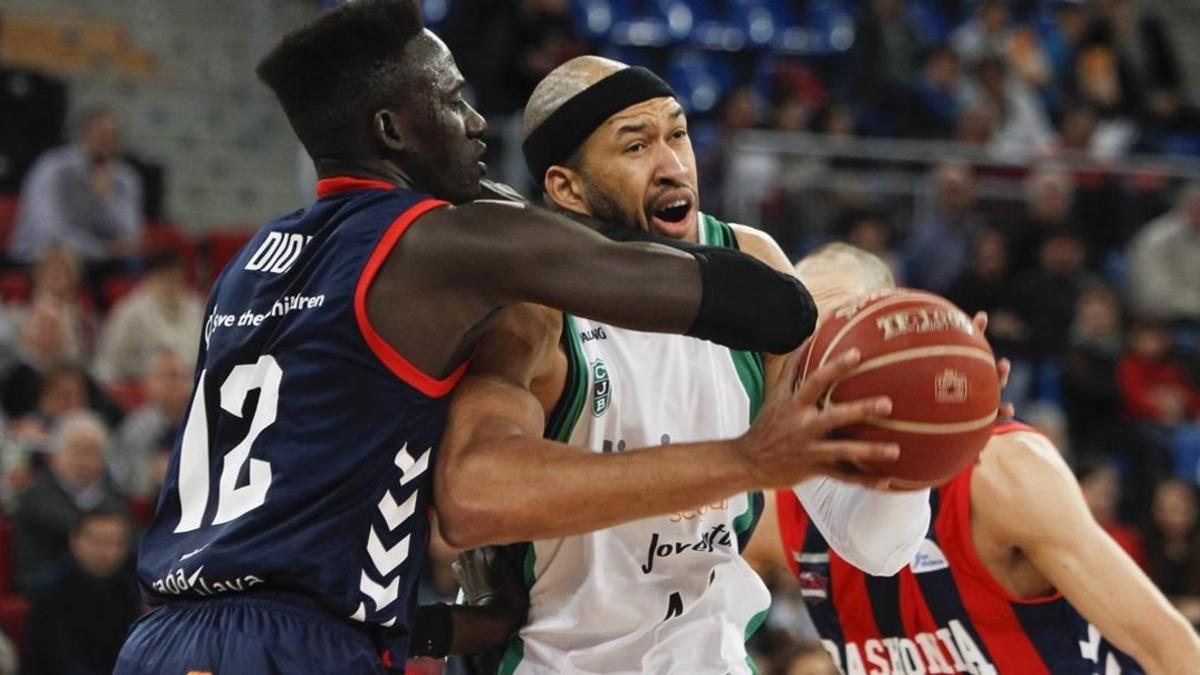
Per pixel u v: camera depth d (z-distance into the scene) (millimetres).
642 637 5066
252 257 4648
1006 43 21531
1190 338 16547
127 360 14289
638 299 4125
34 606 10516
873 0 20828
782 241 16344
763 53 22484
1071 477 5488
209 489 4480
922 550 5625
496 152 16734
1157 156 19734
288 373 4371
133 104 20406
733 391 5066
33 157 18094
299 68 4586
